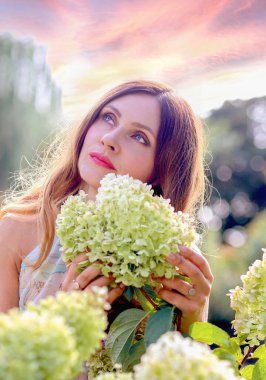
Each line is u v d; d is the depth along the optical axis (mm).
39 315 994
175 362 940
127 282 1500
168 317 1584
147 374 940
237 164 10758
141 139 1987
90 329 1004
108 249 1484
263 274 1627
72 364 927
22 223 2025
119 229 1482
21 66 5172
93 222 1507
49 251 1944
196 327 1615
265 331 1608
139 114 1978
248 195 10766
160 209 1502
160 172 2055
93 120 2021
